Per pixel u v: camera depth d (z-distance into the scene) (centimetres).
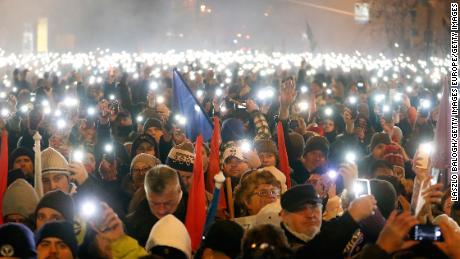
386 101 1992
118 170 1076
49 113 1358
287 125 1048
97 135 1270
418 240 567
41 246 622
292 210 660
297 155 1055
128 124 1428
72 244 627
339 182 915
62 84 2636
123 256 645
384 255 534
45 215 711
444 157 753
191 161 895
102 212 644
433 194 627
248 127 1355
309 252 604
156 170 751
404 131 1564
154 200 744
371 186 723
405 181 993
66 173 865
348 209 610
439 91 2478
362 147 1332
